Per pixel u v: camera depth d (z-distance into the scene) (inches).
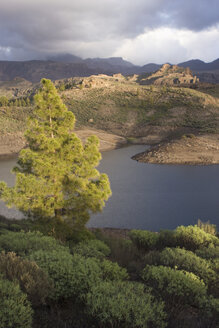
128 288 179.6
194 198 1432.1
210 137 3240.7
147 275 221.5
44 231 429.1
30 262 202.7
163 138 3964.1
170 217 1163.3
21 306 139.0
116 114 4958.2
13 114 4699.8
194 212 1223.5
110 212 1227.2
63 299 194.5
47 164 431.8
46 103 468.1
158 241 462.0
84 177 476.4
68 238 451.5
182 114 4569.4
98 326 151.9
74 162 476.4
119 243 450.0
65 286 187.0
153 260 304.8
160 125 4318.4
